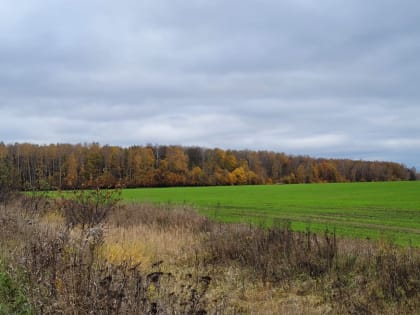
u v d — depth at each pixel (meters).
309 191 56.72
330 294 8.38
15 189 19.52
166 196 50.56
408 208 31.83
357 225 22.38
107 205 14.18
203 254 11.52
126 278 5.47
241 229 13.33
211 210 32.22
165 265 10.38
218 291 8.47
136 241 11.87
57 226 10.56
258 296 8.43
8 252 7.19
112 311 4.62
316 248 10.67
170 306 5.31
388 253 9.41
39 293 4.95
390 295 7.90
